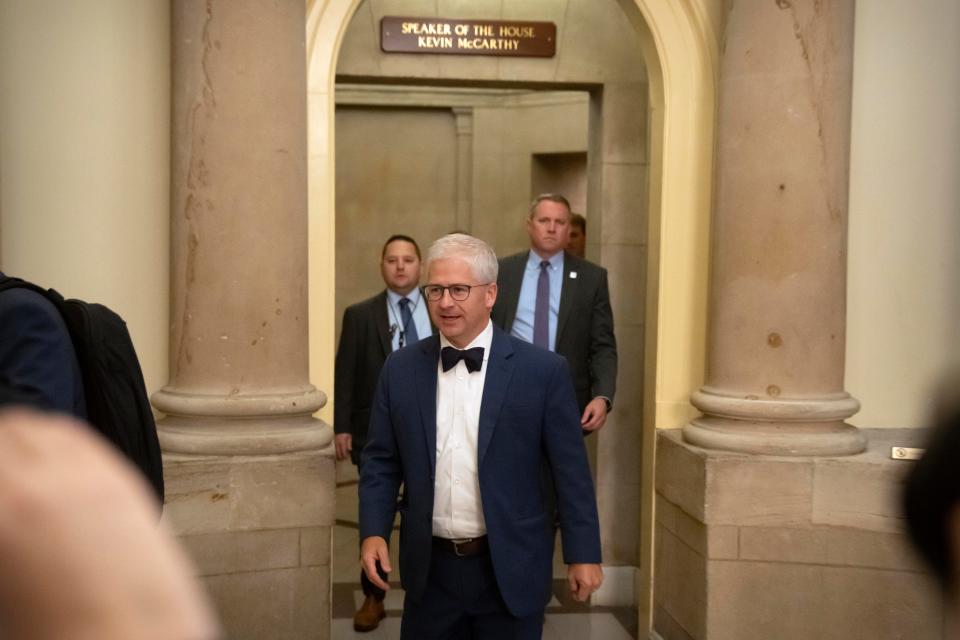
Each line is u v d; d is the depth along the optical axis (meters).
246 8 3.83
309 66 4.45
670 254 4.70
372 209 9.66
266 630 3.77
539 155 9.38
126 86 4.00
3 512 0.45
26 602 0.45
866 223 4.54
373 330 5.11
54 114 3.94
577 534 2.97
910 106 4.53
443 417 2.98
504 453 2.93
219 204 3.83
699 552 4.13
